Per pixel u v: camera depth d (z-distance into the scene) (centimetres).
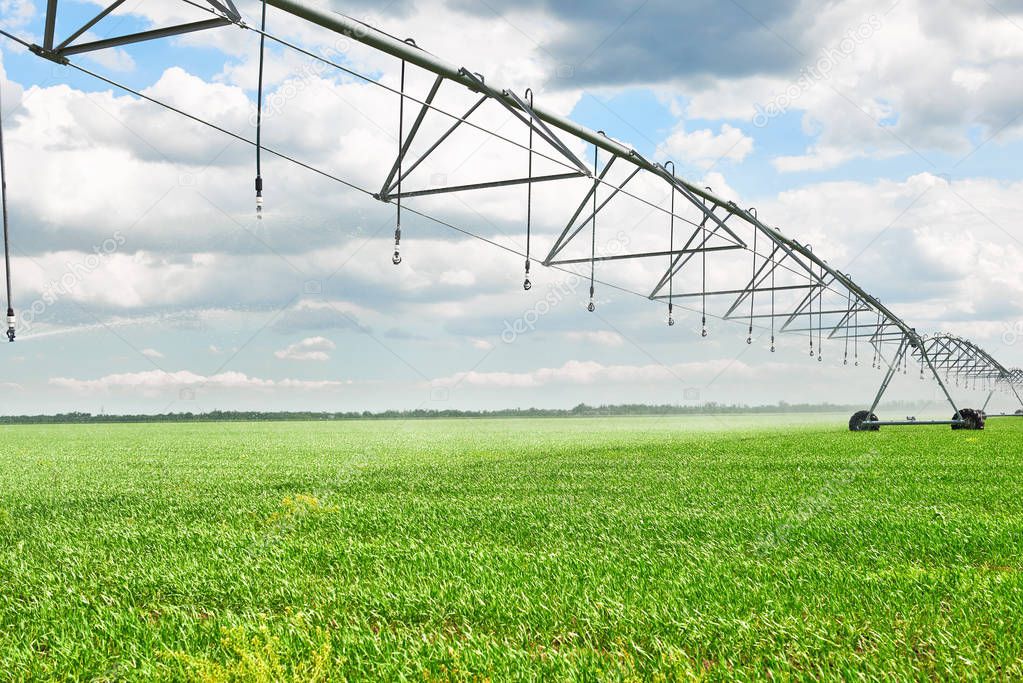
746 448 3020
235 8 1015
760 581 692
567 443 4097
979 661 468
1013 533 940
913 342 4344
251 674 434
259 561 807
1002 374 7706
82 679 482
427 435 5866
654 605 598
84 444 4538
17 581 749
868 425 4394
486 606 608
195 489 1739
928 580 671
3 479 2086
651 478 1827
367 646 510
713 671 462
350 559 815
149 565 802
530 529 1039
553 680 453
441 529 1052
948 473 1819
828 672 459
